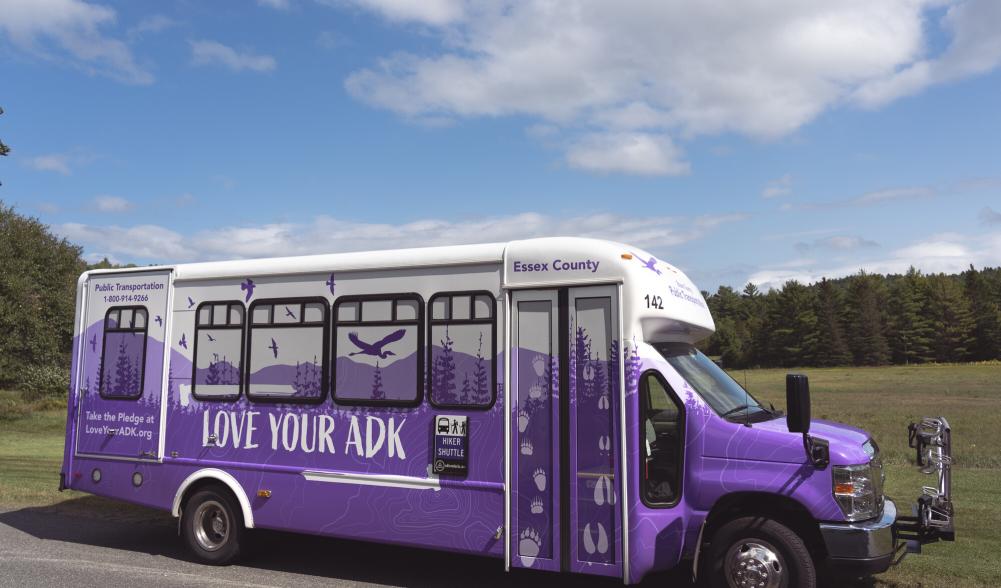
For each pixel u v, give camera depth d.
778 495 5.46
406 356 6.59
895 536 5.59
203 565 7.27
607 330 5.89
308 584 6.59
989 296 105.12
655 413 5.85
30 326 28.61
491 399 6.21
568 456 5.89
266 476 7.09
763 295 144.75
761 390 38.69
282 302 7.21
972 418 25.86
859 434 6.03
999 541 7.72
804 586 5.30
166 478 7.57
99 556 7.55
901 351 104.19
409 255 6.67
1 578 6.63
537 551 5.94
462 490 6.24
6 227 29.66
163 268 7.82
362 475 6.67
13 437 20.69
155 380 7.73
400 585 6.62
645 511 5.68
